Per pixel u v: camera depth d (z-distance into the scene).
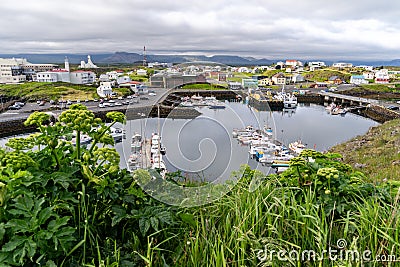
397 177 7.01
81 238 1.98
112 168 2.16
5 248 1.53
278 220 2.43
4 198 1.68
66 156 2.20
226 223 2.34
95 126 2.15
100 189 2.08
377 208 2.38
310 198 2.48
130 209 2.29
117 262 1.82
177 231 2.42
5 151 2.05
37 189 1.86
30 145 2.17
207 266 2.00
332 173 2.43
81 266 1.82
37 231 1.65
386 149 13.15
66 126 2.10
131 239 2.28
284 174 2.84
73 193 1.97
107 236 2.23
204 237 2.19
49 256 1.68
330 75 86.25
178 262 2.17
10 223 1.60
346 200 2.48
